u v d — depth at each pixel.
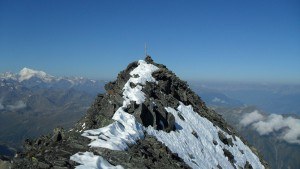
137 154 38.53
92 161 33.41
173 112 66.06
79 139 37.84
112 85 74.50
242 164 72.62
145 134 49.38
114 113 52.44
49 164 31.91
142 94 62.38
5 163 50.53
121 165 35.09
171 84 77.06
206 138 68.31
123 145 39.12
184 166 44.88
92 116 60.41
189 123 67.88
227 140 77.12
